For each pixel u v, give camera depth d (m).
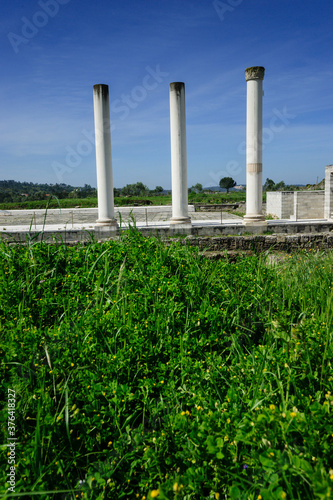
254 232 13.73
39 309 5.20
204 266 6.64
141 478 2.88
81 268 6.29
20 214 27.30
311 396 3.34
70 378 3.79
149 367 4.07
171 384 3.66
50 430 3.15
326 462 2.55
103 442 3.32
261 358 3.94
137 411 3.61
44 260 6.35
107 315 4.67
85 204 33.34
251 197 13.96
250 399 3.40
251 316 5.29
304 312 4.94
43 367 3.79
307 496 2.43
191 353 4.28
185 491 2.63
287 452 2.62
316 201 20.97
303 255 8.87
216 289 5.81
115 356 3.96
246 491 2.48
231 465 2.74
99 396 3.54
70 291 5.67
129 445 3.14
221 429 2.89
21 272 5.94
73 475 3.02
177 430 3.09
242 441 2.77
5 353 3.96
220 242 11.41
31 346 4.01
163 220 20.20
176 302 5.23
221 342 4.52
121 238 7.51
